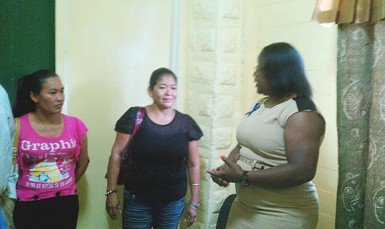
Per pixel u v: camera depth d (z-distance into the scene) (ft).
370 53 4.55
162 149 6.15
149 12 7.48
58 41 6.61
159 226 6.55
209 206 7.57
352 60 4.69
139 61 7.49
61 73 6.71
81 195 7.25
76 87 6.91
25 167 5.65
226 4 7.27
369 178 4.40
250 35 7.70
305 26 6.46
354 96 4.70
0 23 6.10
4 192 4.64
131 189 6.34
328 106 6.06
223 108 7.49
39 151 5.64
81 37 6.86
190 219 6.80
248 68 7.75
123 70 7.34
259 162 4.50
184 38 7.89
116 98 7.34
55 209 5.83
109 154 7.41
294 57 4.40
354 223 4.74
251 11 7.65
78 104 6.97
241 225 4.70
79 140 6.14
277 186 4.19
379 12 4.27
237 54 7.57
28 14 6.33
